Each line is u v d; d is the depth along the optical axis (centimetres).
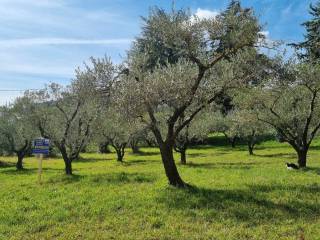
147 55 2267
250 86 2262
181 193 1980
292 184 2239
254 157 4841
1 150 4741
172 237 1384
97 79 2433
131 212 1716
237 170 3114
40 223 1612
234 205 1762
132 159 5428
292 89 3070
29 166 4972
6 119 4653
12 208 1903
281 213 1634
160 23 2061
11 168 4772
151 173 2978
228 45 2103
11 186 2692
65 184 2580
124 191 2161
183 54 2120
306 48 5691
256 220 1549
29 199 2122
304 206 1731
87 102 3150
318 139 6800
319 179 2444
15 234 1490
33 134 4375
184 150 4191
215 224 1518
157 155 6147
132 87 2034
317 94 3108
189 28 2039
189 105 2188
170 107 2272
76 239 1402
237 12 2077
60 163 5353
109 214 1708
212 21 2052
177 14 2073
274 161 4097
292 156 4781
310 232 1391
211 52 2148
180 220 1580
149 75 2100
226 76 2111
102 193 2150
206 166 3631
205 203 1806
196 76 2128
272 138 7738
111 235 1423
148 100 2017
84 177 2861
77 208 1828
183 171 3159
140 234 1430
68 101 3316
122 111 2077
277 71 2239
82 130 3303
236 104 3212
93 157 6153
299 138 3170
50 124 3344
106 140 5103
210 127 4853
